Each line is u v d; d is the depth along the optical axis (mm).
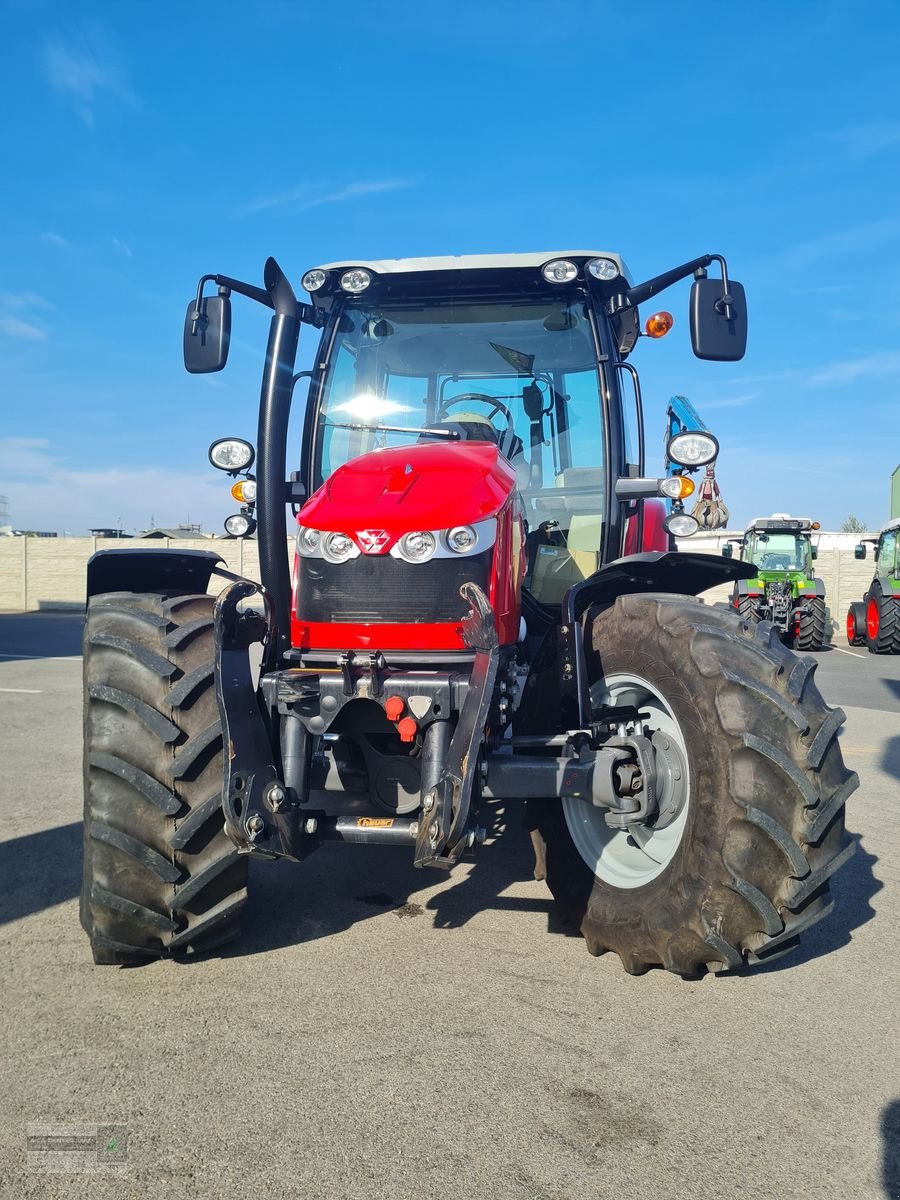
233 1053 2219
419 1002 2496
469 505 2738
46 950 2852
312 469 3664
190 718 2568
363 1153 1834
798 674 2453
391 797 2631
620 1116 1969
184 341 3330
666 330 3744
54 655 12602
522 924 3080
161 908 2574
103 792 2562
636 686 2732
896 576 14281
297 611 2795
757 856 2322
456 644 2625
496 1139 1881
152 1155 1828
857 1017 2441
